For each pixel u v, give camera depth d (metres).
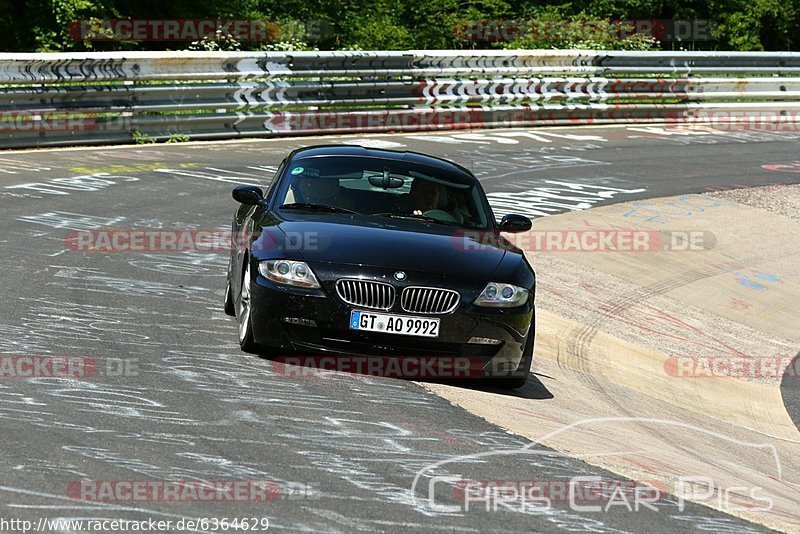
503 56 73.31
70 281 28.39
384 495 14.83
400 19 105.62
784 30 120.19
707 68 82.12
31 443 15.52
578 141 70.50
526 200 51.56
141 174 48.50
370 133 67.19
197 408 18.27
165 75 57.72
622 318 37.59
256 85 61.84
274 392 19.84
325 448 16.80
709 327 39.25
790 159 69.50
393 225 23.77
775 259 48.84
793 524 16.75
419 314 21.42
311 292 21.36
